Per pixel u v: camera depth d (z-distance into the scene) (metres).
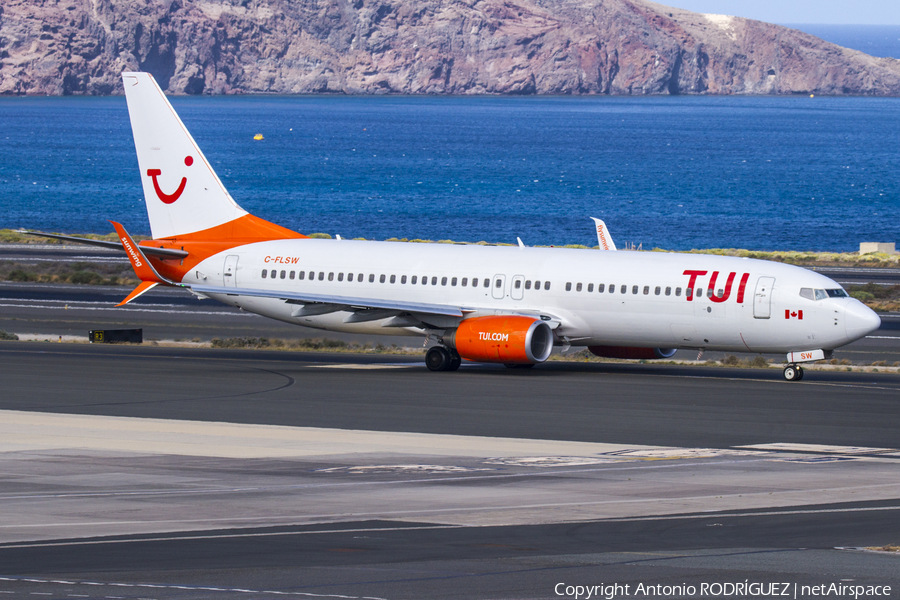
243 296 199.50
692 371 185.38
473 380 169.25
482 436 121.69
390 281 191.25
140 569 64.62
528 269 183.62
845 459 107.94
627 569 64.62
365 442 117.62
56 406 140.88
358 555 68.50
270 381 166.25
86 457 108.19
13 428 124.88
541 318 181.00
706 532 75.88
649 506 85.44
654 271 176.50
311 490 92.06
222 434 122.19
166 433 122.56
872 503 86.69
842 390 159.12
